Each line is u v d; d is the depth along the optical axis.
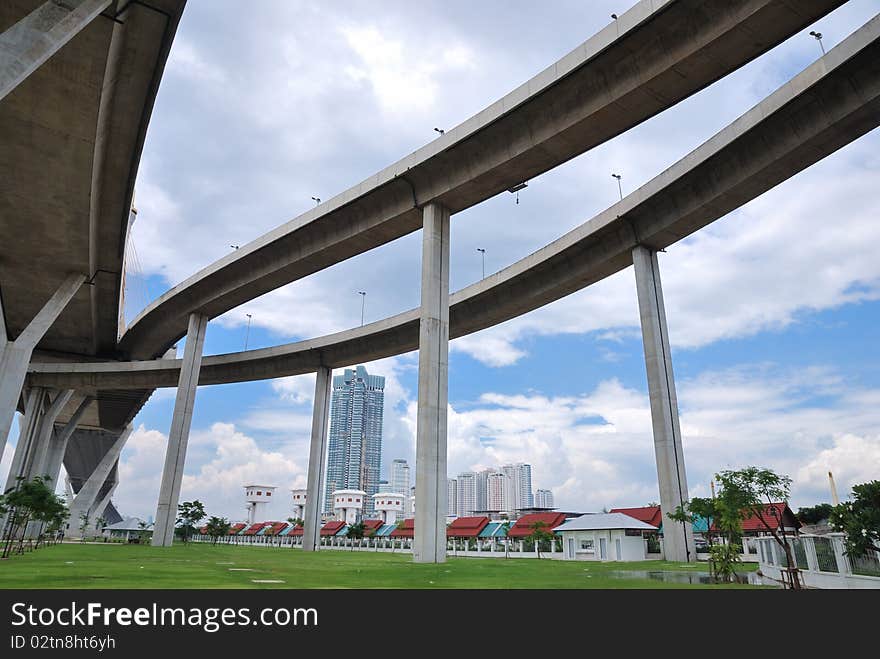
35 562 19.89
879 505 10.93
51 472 65.06
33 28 14.17
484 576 17.70
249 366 56.88
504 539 61.16
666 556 29.83
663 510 30.23
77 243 33.41
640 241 33.38
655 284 33.38
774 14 20.66
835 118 24.30
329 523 84.25
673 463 30.25
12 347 33.81
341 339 50.53
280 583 13.80
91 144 25.06
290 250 38.88
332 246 36.09
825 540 14.47
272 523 100.44
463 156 28.44
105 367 53.56
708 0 21.23
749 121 26.56
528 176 28.17
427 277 28.62
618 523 35.06
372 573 18.19
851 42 22.73
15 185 28.09
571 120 25.12
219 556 28.58
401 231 33.69
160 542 41.91
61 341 53.62
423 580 15.77
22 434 52.19
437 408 26.70
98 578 13.78
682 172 29.77
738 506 16.20
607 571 21.58
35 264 36.09
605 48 23.12
